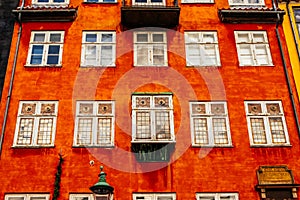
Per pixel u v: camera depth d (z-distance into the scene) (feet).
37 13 66.95
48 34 66.33
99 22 67.82
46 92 60.85
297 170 55.62
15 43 65.16
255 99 61.11
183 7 69.72
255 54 65.41
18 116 59.00
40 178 54.54
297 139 58.03
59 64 63.26
